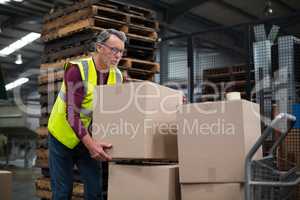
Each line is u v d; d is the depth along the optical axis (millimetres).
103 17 4316
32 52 13055
